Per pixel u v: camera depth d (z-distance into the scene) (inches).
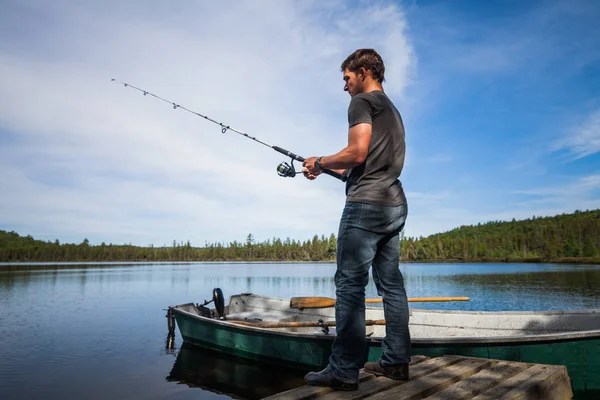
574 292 863.7
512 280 1316.4
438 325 256.4
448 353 180.7
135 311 585.3
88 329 435.5
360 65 96.0
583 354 164.7
